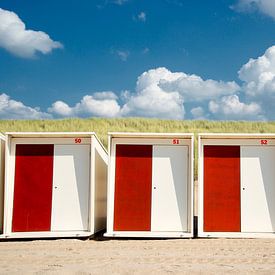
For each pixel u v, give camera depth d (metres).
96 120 37.03
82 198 9.61
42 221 9.55
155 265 7.00
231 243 8.87
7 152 9.56
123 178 9.65
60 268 6.81
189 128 35.97
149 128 35.12
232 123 37.56
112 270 6.66
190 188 9.52
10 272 6.57
